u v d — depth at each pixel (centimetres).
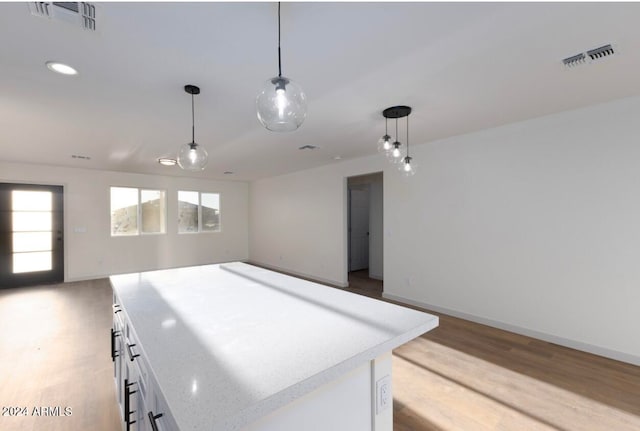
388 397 116
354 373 105
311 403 92
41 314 397
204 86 230
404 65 202
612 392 219
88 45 176
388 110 280
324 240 584
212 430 67
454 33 168
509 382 233
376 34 168
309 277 618
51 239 569
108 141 386
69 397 218
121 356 185
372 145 415
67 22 154
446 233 388
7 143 395
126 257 645
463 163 369
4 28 158
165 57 190
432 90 241
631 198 257
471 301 365
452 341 307
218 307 153
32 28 159
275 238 723
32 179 547
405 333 119
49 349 294
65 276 580
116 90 237
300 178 643
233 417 70
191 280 217
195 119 304
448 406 205
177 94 245
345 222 546
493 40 174
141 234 666
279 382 84
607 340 269
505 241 334
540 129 306
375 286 550
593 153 275
